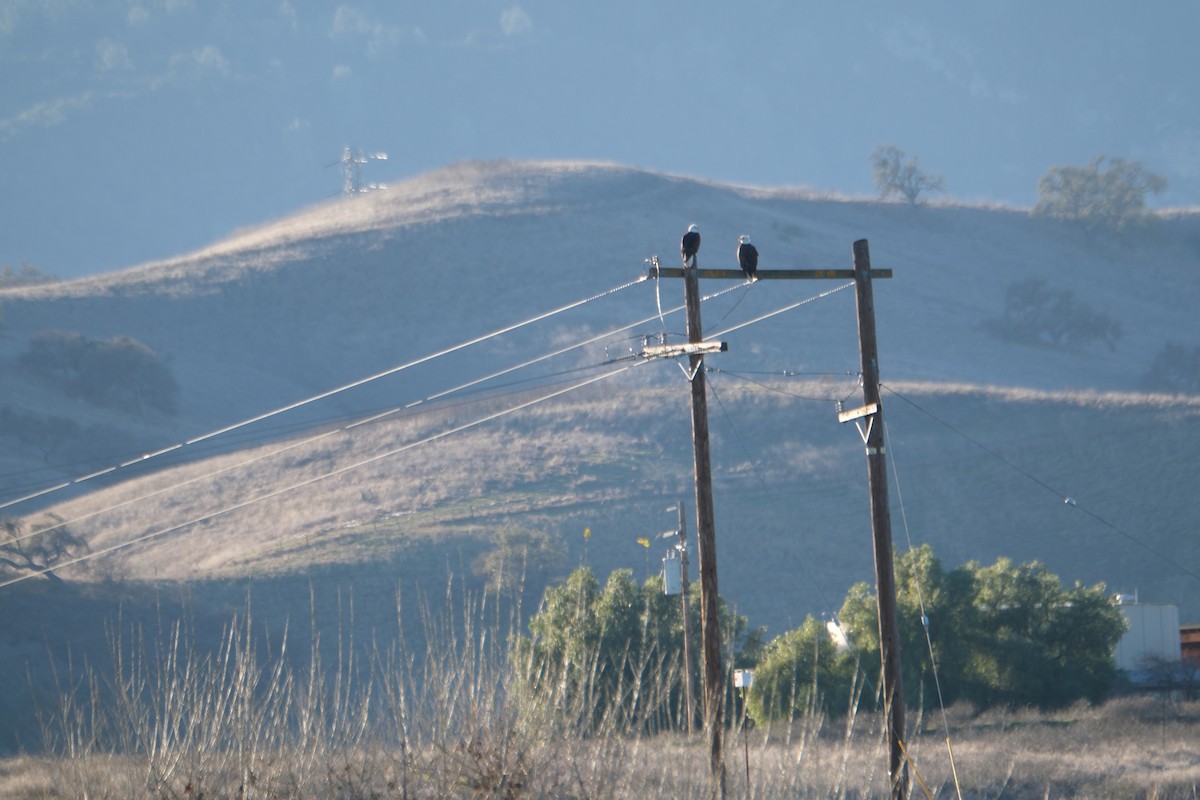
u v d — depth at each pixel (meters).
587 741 43.91
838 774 47.44
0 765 59.78
